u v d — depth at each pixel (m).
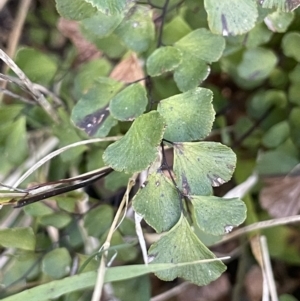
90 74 0.16
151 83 0.15
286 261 0.18
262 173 0.17
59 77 0.17
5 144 0.17
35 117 0.17
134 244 0.14
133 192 0.16
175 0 0.15
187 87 0.14
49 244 0.16
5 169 0.18
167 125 0.12
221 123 0.18
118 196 0.16
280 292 0.18
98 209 0.15
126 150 0.12
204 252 0.12
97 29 0.14
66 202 0.14
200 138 0.12
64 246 0.15
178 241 0.12
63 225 0.15
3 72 0.18
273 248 0.17
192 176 0.12
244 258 0.18
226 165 0.12
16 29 0.19
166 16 0.16
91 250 0.16
